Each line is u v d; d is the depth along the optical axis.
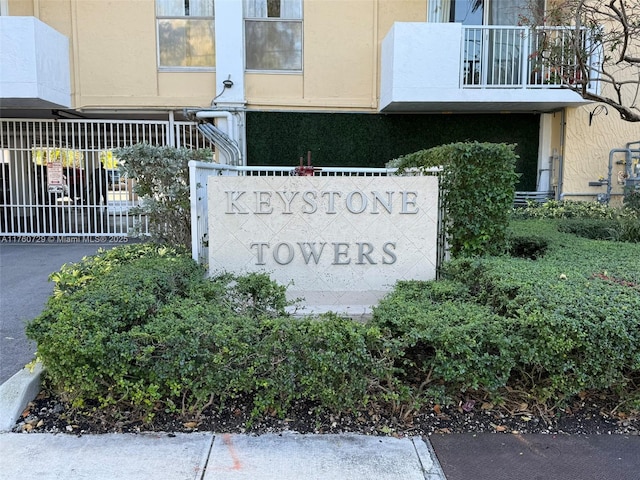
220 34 10.15
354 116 10.50
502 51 9.55
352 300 4.93
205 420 3.23
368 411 3.32
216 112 10.14
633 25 6.18
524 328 3.17
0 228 10.86
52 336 3.02
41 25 9.13
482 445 3.03
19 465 2.77
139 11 10.19
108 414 3.21
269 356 3.12
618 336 3.04
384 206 4.92
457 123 10.55
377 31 10.30
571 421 3.29
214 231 4.84
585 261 4.67
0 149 10.73
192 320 3.24
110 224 10.95
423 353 3.35
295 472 2.74
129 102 10.36
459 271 4.55
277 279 4.88
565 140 10.29
